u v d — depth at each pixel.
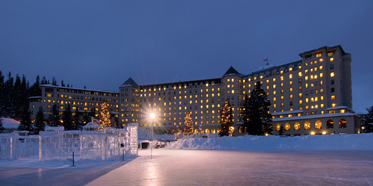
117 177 15.99
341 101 103.38
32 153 35.09
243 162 23.50
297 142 47.56
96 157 26.31
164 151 43.16
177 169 19.14
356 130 94.81
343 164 21.36
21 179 15.70
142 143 57.31
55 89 153.88
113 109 175.00
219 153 36.25
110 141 29.53
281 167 19.80
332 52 107.56
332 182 13.85
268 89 129.12
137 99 165.75
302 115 112.12
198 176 15.96
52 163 24.91
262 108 79.00
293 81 118.88
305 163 22.31
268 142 49.16
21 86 196.88
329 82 106.31
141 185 13.48
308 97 111.50
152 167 20.53
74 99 159.88
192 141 52.59
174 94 159.62
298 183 13.62
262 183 13.67
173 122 157.00
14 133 29.19
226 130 93.88
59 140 28.28
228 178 15.19
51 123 128.88
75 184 14.02
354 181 14.10
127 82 167.38
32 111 149.88
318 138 47.19
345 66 108.44
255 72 144.50
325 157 27.94
